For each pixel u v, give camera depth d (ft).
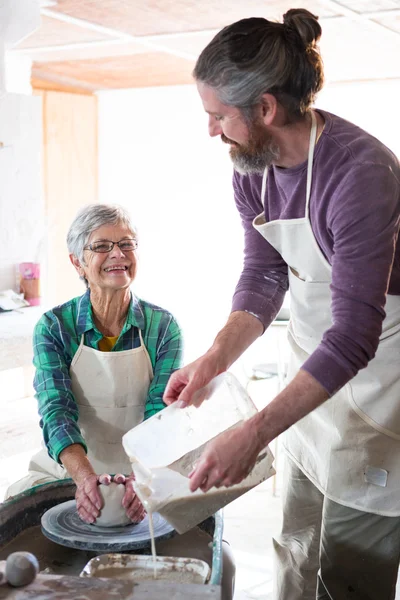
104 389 6.35
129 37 10.84
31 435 10.50
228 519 9.92
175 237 17.76
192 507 4.16
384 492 5.53
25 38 11.04
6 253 11.14
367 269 4.38
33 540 4.94
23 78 12.92
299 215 5.09
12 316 10.54
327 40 10.86
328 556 5.91
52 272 16.69
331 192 4.68
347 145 4.62
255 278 5.97
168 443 4.48
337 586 5.94
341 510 5.75
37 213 11.39
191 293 17.94
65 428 5.75
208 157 16.88
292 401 4.25
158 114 17.11
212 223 17.29
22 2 9.14
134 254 6.23
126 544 4.52
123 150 17.67
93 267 6.08
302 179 4.93
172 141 17.15
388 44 11.10
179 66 13.75
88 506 4.86
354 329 4.33
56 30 10.43
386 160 4.54
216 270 17.53
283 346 11.88
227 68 4.27
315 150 4.75
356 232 4.43
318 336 5.71
